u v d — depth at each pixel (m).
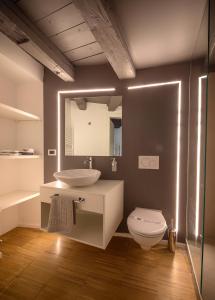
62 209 1.72
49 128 2.46
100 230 1.88
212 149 1.88
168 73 2.14
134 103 2.25
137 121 2.24
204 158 1.55
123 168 2.29
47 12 1.47
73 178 1.71
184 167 2.10
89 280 1.55
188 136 2.07
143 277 1.59
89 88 2.36
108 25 1.35
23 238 2.24
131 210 2.28
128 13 1.42
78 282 1.52
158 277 1.60
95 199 1.63
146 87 2.21
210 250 1.56
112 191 1.81
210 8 1.28
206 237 1.71
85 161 2.37
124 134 2.29
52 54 1.87
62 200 1.72
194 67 1.89
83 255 1.91
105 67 2.33
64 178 1.73
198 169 1.71
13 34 1.52
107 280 1.55
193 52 1.89
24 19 1.48
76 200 1.70
